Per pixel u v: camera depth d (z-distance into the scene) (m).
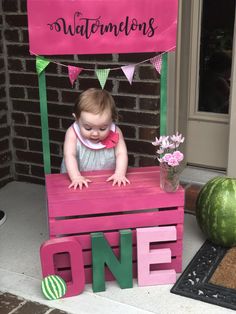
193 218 3.03
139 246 2.30
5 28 3.23
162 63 2.52
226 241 2.59
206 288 2.30
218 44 3.23
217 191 2.56
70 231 2.31
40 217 3.08
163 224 2.38
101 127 2.39
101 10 2.35
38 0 2.32
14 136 3.51
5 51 3.29
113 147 2.56
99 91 2.41
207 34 3.23
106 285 2.38
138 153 3.14
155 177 2.53
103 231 2.35
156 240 2.31
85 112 2.35
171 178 2.29
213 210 2.55
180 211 2.36
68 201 2.26
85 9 2.34
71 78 2.53
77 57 3.09
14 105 3.42
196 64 3.28
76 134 2.50
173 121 3.16
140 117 3.05
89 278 2.39
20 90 3.35
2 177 3.52
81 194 2.32
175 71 3.03
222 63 3.26
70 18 2.35
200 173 3.39
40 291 2.33
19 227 2.96
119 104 3.08
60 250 2.23
